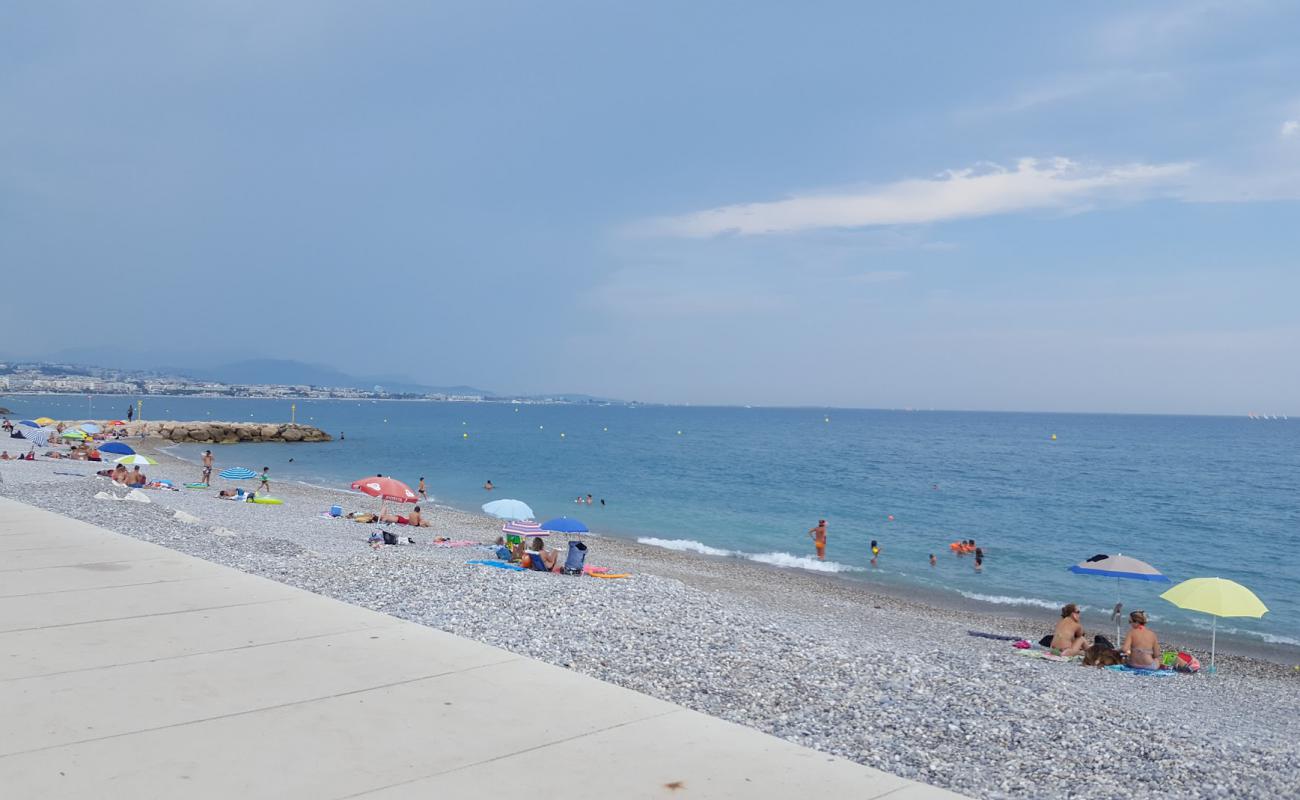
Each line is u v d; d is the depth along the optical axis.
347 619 8.07
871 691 7.91
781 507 45.16
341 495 40.47
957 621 20.02
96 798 4.02
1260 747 8.15
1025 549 33.34
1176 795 5.62
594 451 91.38
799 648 9.61
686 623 10.40
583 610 10.66
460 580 12.54
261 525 25.17
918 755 6.09
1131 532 39.38
